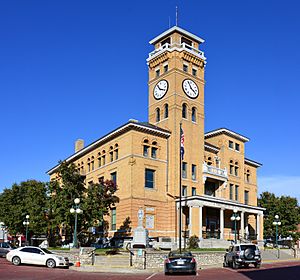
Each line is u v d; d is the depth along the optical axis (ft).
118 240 173.58
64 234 183.11
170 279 78.18
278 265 127.54
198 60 208.23
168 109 195.11
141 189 176.55
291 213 245.65
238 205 195.00
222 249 150.82
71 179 149.07
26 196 193.57
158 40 212.23
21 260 107.86
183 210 183.01
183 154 172.24
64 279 75.72
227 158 222.07
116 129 185.78
